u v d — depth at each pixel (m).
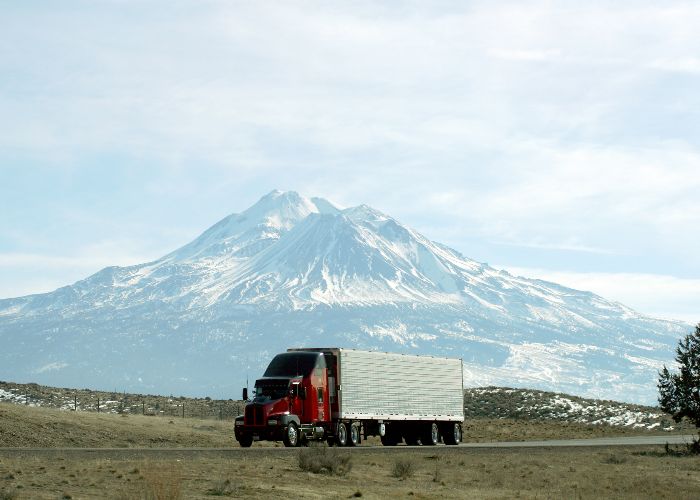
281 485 37.28
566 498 39.31
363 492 37.28
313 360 59.34
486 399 136.88
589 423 116.50
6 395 94.31
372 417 63.34
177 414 96.06
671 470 51.84
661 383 61.16
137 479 35.09
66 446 55.72
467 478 44.88
